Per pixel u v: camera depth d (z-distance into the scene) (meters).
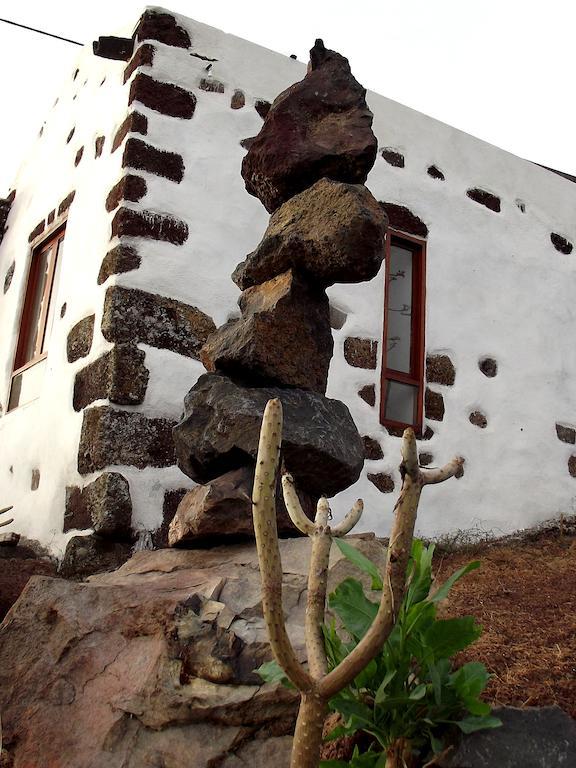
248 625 3.34
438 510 7.19
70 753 3.11
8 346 7.94
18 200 8.95
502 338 8.00
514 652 3.57
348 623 2.78
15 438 7.28
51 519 6.21
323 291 4.47
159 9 6.90
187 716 3.10
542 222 8.62
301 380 4.33
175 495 5.86
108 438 5.77
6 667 3.37
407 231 7.72
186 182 6.61
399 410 7.41
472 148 8.36
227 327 4.58
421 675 2.75
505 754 2.62
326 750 3.01
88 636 3.41
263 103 7.17
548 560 5.88
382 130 7.82
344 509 6.72
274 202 4.60
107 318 6.04
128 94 6.76
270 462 2.27
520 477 7.73
